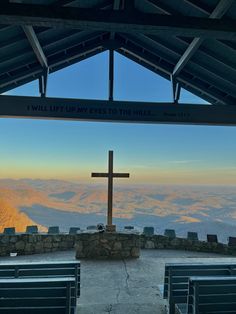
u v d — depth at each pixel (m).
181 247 8.63
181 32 3.99
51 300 2.65
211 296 2.71
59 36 6.23
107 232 7.40
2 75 6.66
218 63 6.29
